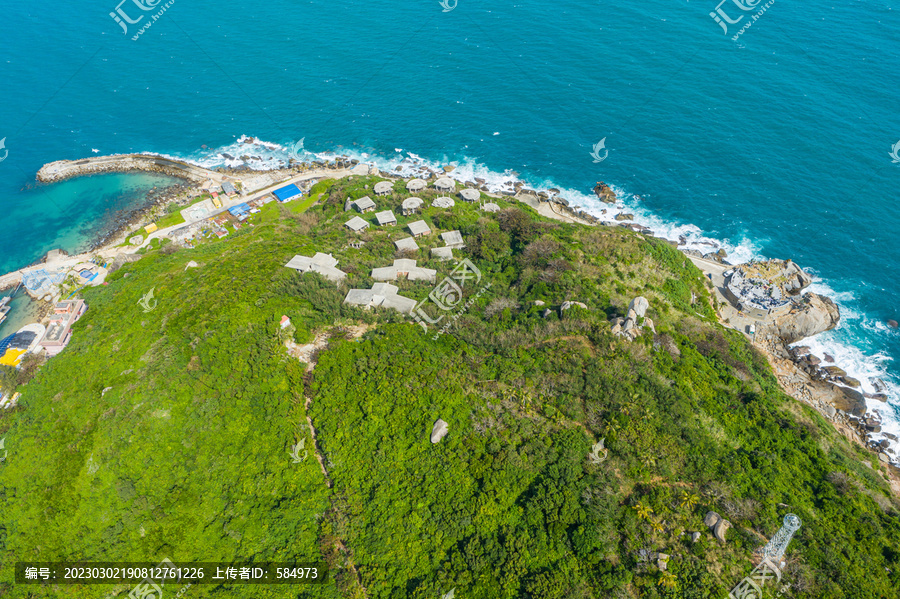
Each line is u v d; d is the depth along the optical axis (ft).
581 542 172.35
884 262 383.45
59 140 537.24
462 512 188.24
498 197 446.19
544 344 251.80
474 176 485.15
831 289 371.56
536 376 233.14
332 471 209.77
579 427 211.82
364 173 489.67
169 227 428.15
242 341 249.75
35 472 215.51
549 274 310.86
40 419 238.27
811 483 201.87
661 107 523.29
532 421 214.69
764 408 235.20
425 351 251.19
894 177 433.89
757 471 200.23
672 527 176.04
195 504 204.33
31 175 497.87
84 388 246.68
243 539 193.47
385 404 224.94
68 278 379.96
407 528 187.93
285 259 319.06
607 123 518.37
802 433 225.35
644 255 349.41
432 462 204.64
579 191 463.01
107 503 204.44
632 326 255.09
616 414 211.82
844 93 506.89
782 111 499.10
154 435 220.23
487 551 177.27
